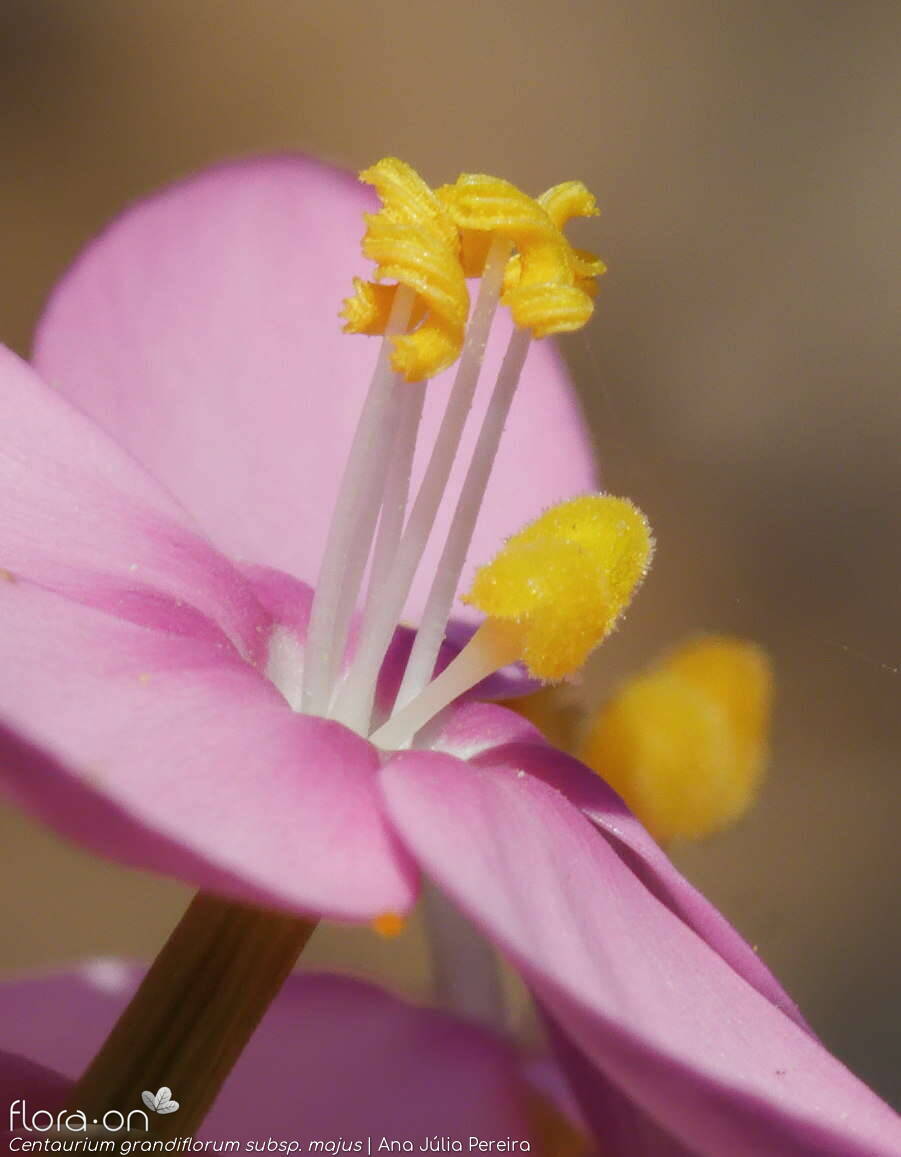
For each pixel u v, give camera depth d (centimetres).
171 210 5
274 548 5
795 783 6
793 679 6
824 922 6
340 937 5
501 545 5
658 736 5
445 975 5
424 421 5
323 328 5
